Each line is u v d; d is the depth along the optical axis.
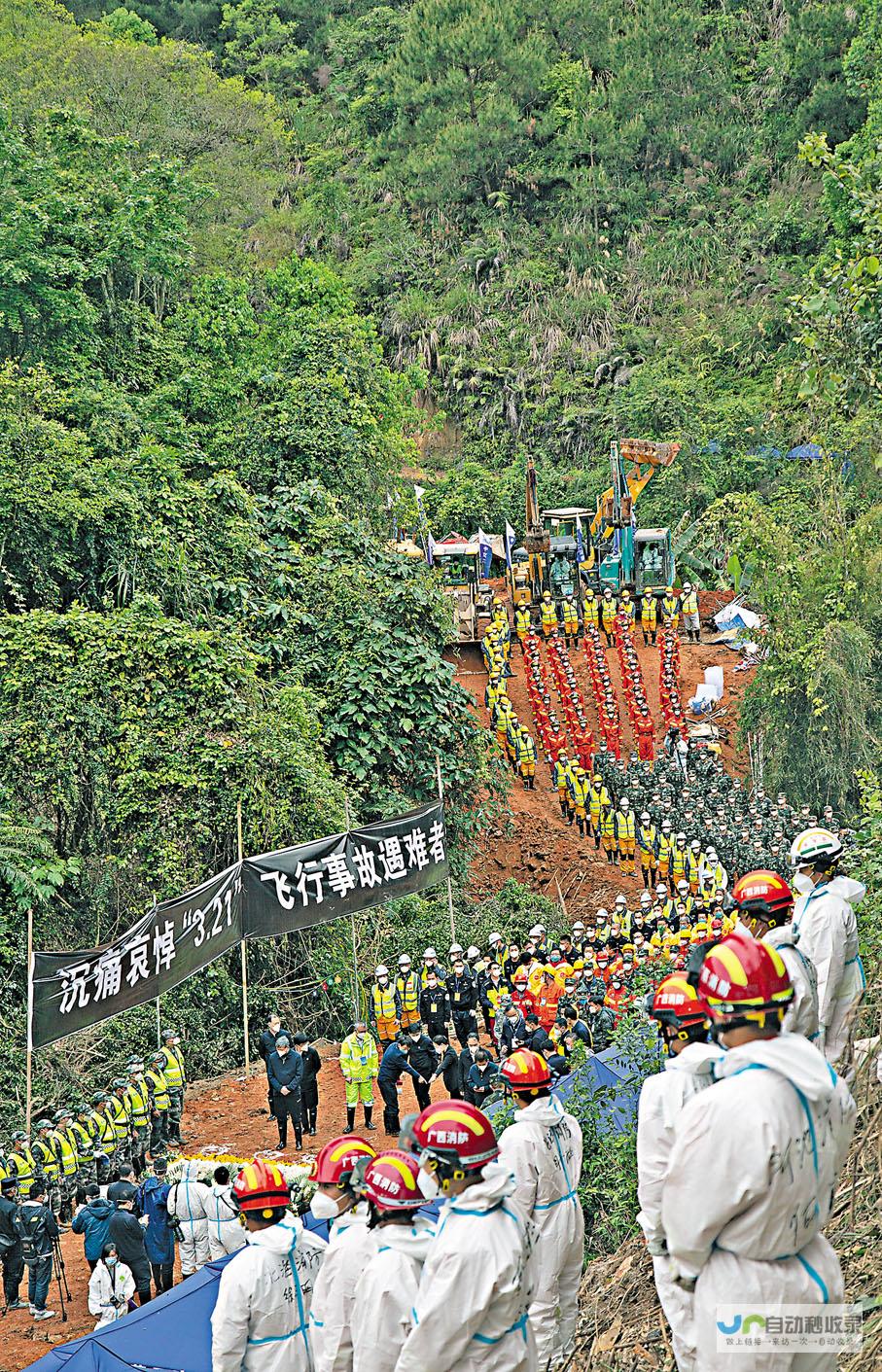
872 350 14.29
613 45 87.75
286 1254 6.74
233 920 18.80
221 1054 21.44
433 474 72.44
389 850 20.48
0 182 31.64
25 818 20.86
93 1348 9.04
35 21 50.16
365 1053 17.45
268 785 22.91
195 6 95.31
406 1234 5.98
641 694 40.34
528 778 37.78
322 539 30.00
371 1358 5.77
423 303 79.75
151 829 21.89
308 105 93.06
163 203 36.44
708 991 4.41
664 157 85.25
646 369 71.31
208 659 23.11
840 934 7.48
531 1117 6.86
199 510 27.27
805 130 78.75
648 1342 6.57
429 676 28.09
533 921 28.83
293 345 37.47
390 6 98.62
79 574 24.72
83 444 26.31
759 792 34.28
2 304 30.64
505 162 85.25
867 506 35.16
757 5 88.12
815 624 33.88
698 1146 4.17
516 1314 5.15
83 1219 12.65
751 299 75.62
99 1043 20.52
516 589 47.72
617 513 47.59
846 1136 4.39
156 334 37.19
